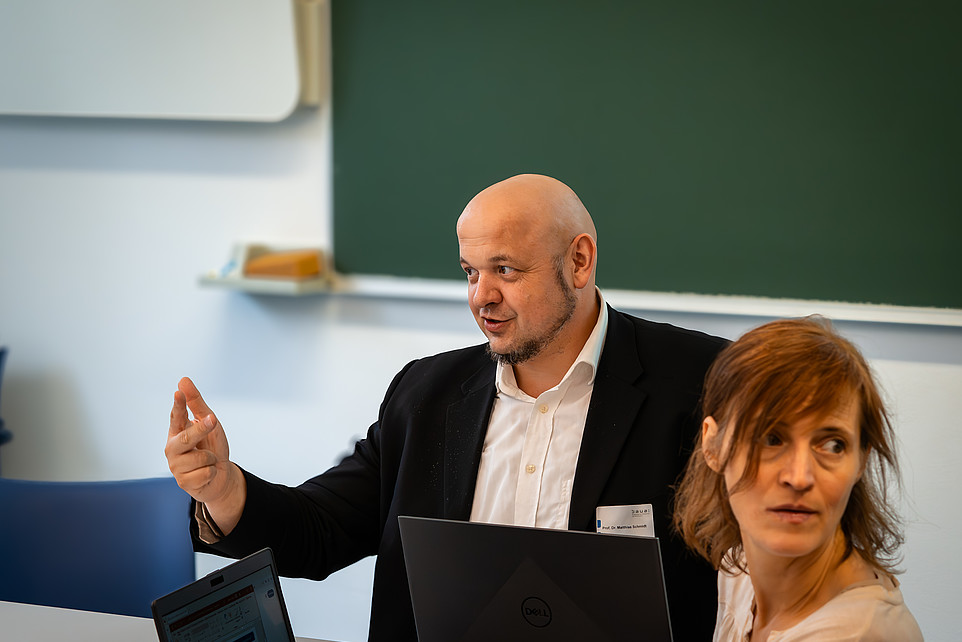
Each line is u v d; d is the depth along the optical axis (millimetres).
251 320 3076
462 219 1412
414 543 1136
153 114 2967
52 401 3273
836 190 2508
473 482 1497
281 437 3092
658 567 995
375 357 2984
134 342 3188
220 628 1158
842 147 2490
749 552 987
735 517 1000
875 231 2490
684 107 2596
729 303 2617
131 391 3207
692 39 2568
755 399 902
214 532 1462
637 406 1440
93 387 3236
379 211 2896
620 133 2656
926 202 2443
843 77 2469
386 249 2904
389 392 1662
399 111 2836
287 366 3062
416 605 1168
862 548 969
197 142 3041
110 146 3121
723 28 2541
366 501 1653
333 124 2900
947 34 2383
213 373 3131
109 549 1949
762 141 2547
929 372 2516
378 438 1664
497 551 1081
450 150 2809
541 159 2732
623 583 1019
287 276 2857
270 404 3090
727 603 1101
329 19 2854
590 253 1438
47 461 3303
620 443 1425
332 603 3037
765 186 2561
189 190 3070
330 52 2869
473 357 1602
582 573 1038
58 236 3211
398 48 2811
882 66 2438
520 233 1365
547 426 1473
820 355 907
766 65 2520
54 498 1974
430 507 1521
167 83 2938
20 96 3066
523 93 2723
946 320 2449
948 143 2412
